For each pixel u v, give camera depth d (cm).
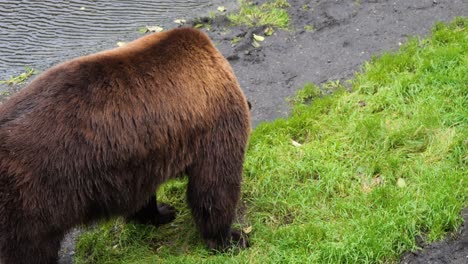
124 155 422
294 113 628
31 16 838
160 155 441
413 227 477
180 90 441
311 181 545
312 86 655
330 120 604
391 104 601
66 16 833
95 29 803
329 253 470
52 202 408
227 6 816
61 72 420
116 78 422
